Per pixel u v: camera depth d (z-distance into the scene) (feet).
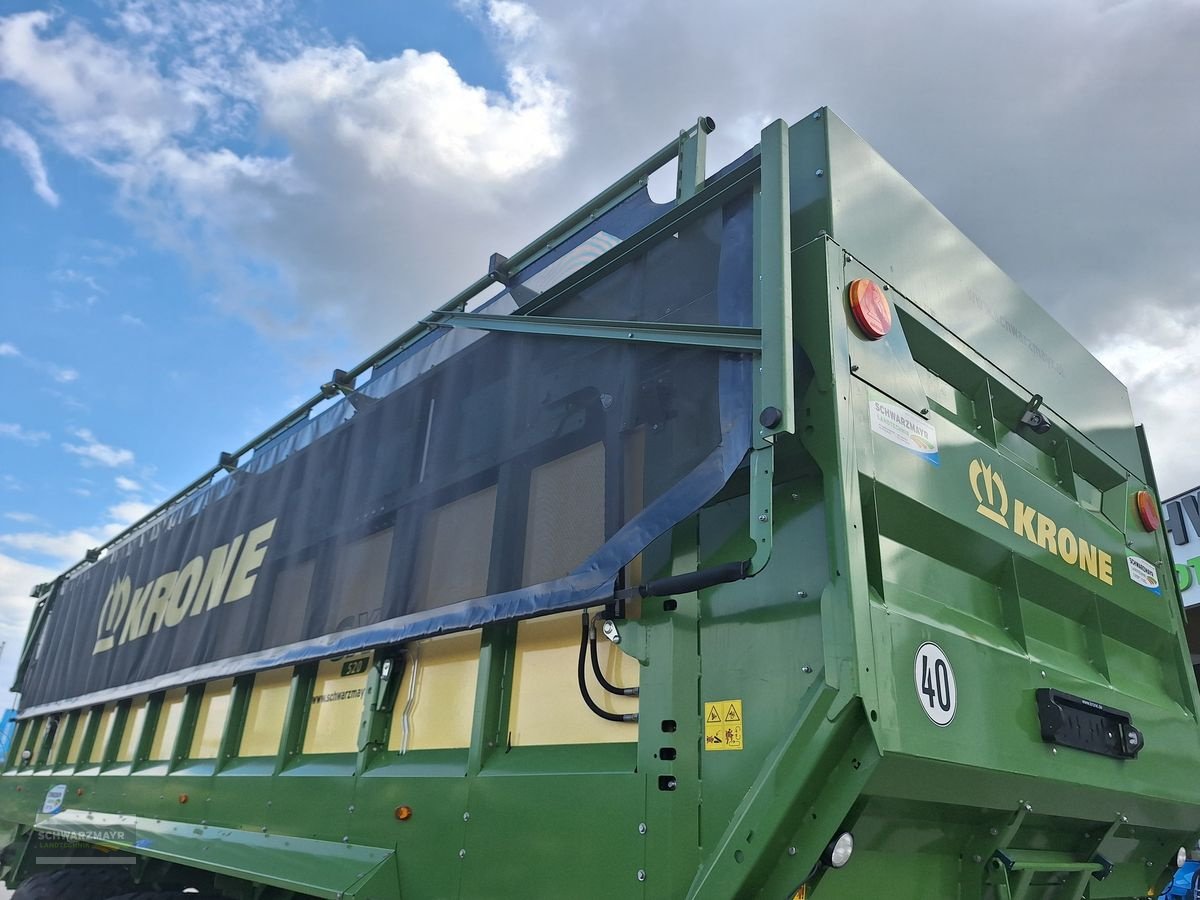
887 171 8.93
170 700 16.01
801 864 5.73
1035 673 8.22
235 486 15.92
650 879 6.34
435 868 8.25
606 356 8.55
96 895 15.02
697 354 7.47
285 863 9.94
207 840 12.01
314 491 13.23
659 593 7.00
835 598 6.08
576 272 9.53
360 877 8.59
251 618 13.50
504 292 11.15
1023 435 10.45
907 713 6.10
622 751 7.18
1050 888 8.70
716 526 7.18
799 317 7.30
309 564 12.62
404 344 13.33
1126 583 11.13
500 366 10.23
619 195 10.08
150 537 19.08
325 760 10.95
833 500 6.44
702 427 7.13
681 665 6.90
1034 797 7.64
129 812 15.42
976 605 8.18
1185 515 40.81
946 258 9.57
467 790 8.21
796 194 8.08
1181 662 11.80
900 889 6.91
